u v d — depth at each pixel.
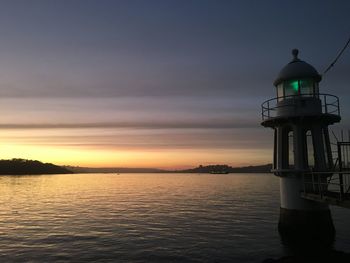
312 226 23.09
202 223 37.06
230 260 22.30
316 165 23.75
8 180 189.12
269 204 54.69
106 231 33.53
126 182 187.75
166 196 79.94
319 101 24.30
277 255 22.78
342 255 19.23
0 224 38.62
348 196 18.55
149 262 22.45
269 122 25.62
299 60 25.48
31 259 23.61
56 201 69.44
